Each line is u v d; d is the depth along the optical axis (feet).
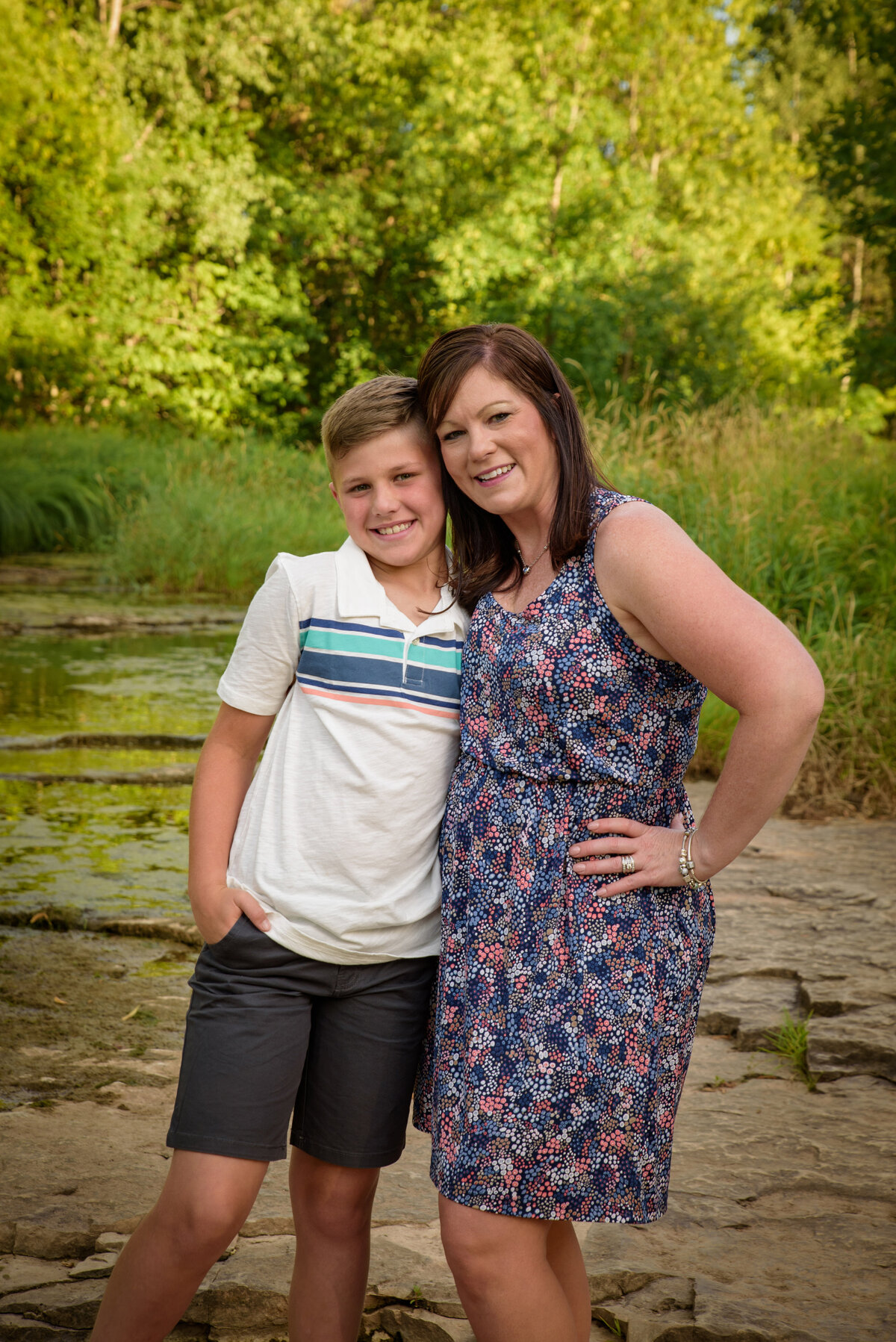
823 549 24.27
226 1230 5.73
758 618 5.41
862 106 45.21
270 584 6.10
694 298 77.46
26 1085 9.22
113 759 19.92
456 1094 5.59
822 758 19.38
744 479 25.75
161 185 74.95
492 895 5.68
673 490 25.86
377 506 6.16
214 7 77.66
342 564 6.13
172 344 75.15
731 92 95.20
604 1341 6.66
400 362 84.99
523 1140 5.37
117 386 74.90
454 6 86.43
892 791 18.74
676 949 5.74
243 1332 6.77
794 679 5.31
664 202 91.61
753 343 80.43
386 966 6.09
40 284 69.92
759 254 97.04
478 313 78.23
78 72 69.00
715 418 30.55
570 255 78.23
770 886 14.23
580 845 5.64
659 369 73.77
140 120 75.20
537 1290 5.48
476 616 6.07
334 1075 6.10
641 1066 5.54
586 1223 7.69
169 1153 8.25
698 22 90.63
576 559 5.83
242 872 6.05
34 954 11.94
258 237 79.82
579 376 71.20
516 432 5.91
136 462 56.75
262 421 79.20
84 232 69.41
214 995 5.96
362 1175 6.26
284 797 6.00
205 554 41.37
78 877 14.08
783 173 100.73
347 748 5.91
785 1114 9.12
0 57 65.05
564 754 5.70
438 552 6.50
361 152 84.74
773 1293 6.87
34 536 51.60
